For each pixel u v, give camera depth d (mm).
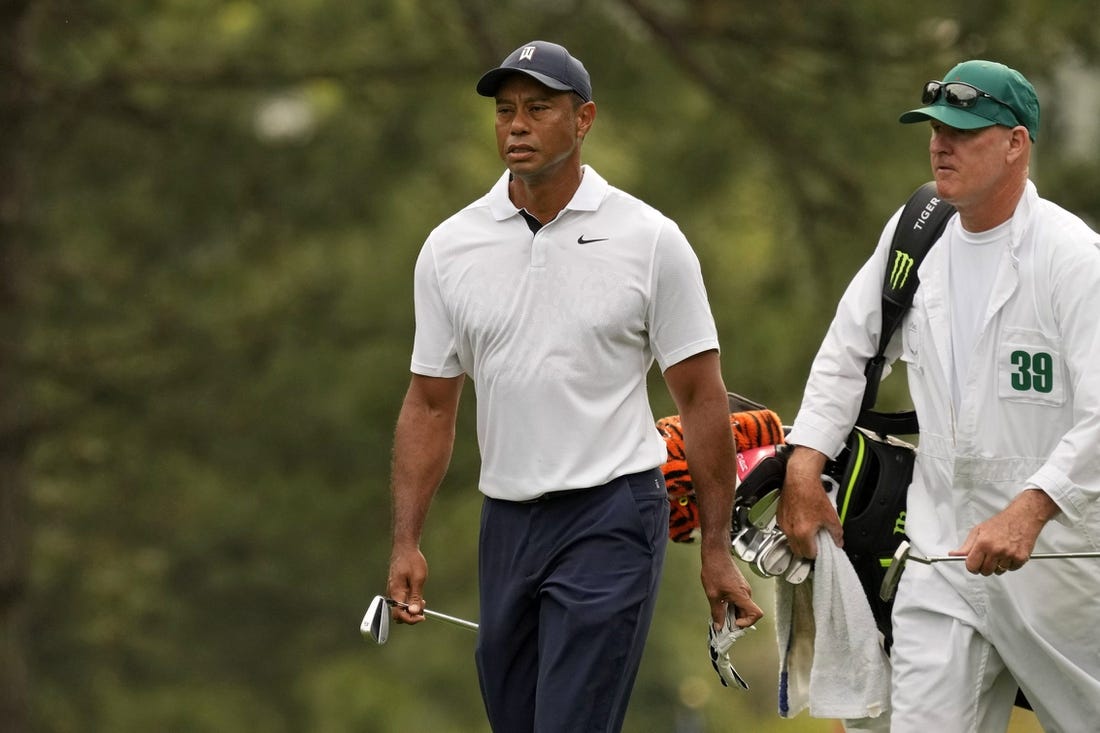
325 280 44500
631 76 39750
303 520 49594
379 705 58781
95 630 53906
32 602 51125
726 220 40375
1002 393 17891
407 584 18406
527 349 17344
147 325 44844
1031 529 17000
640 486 17438
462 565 51812
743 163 39250
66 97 41250
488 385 17547
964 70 17766
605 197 17453
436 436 18547
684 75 40031
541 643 17531
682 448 18953
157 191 43250
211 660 56781
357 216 43594
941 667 18266
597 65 39781
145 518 50312
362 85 42062
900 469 19109
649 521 17453
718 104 39562
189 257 45094
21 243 43531
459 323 17734
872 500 19016
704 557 17859
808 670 20047
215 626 56000
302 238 44656
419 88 41875
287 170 42719
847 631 19016
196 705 56031
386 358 44812
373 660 60031
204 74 41438
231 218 43406
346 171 42469
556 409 17281
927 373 18453
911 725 18312
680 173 39312
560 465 17281
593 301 17250
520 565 17625
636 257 17250
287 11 41531
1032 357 17734
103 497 49406
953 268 18297
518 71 17000
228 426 46031
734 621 17844
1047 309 17609
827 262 38938
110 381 44906
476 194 43219
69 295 44875
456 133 41969
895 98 37969
